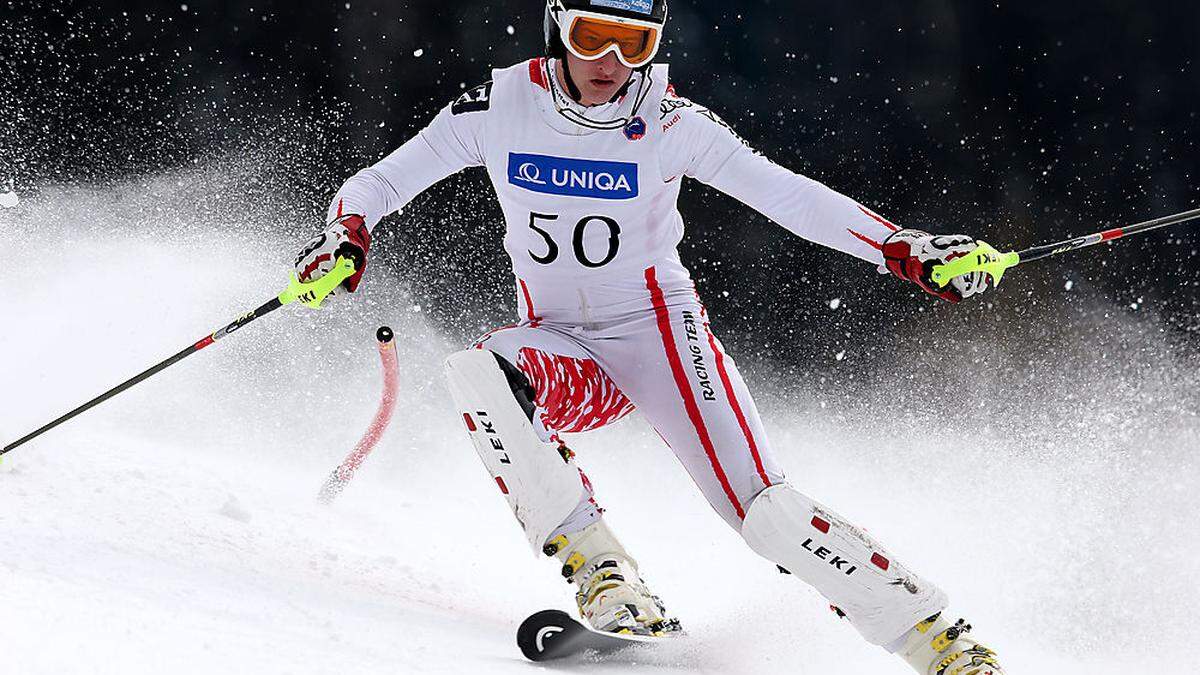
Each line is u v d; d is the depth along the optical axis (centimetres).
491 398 1046
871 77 4091
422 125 4019
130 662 750
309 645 879
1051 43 4072
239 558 1179
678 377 1147
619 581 1070
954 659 991
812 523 1000
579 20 1038
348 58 3988
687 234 3762
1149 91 4047
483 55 4041
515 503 1052
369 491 1716
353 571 1249
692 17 4047
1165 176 4000
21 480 1294
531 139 1116
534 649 967
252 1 3919
